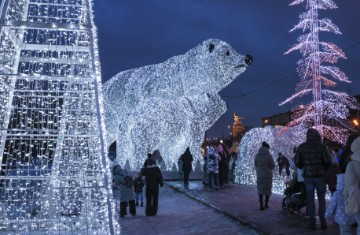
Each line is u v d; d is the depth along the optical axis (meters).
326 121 22.91
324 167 6.87
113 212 4.67
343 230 5.15
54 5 6.15
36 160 8.26
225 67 14.71
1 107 6.30
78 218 6.52
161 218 9.46
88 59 6.18
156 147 15.24
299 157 6.96
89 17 5.76
